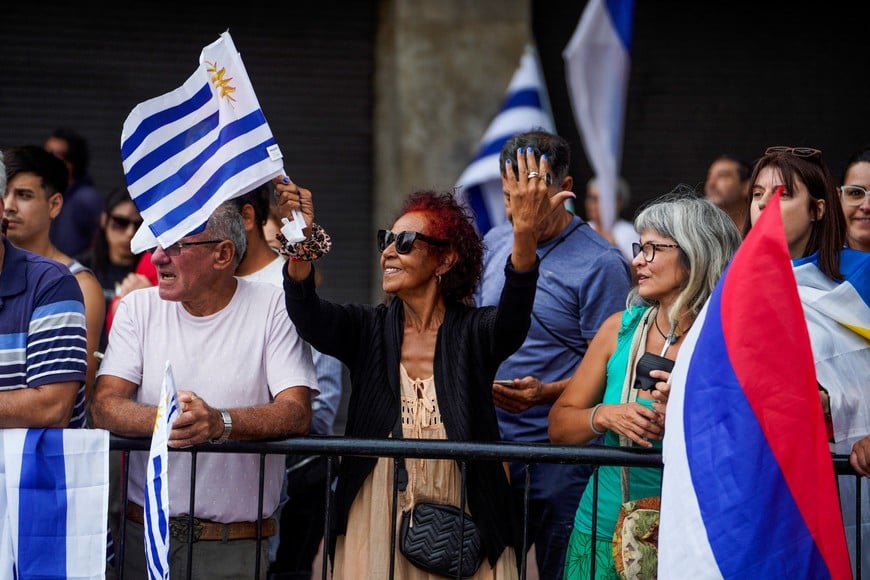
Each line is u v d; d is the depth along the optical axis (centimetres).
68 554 531
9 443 532
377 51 1448
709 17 1471
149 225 523
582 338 682
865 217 669
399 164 1412
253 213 637
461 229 555
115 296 802
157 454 493
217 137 522
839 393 555
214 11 1421
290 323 564
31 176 695
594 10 978
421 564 530
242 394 559
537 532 679
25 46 1393
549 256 689
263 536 578
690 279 552
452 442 522
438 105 1412
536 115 1070
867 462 523
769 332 483
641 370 551
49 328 538
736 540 476
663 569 490
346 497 545
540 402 631
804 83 1479
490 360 547
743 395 482
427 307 555
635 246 573
